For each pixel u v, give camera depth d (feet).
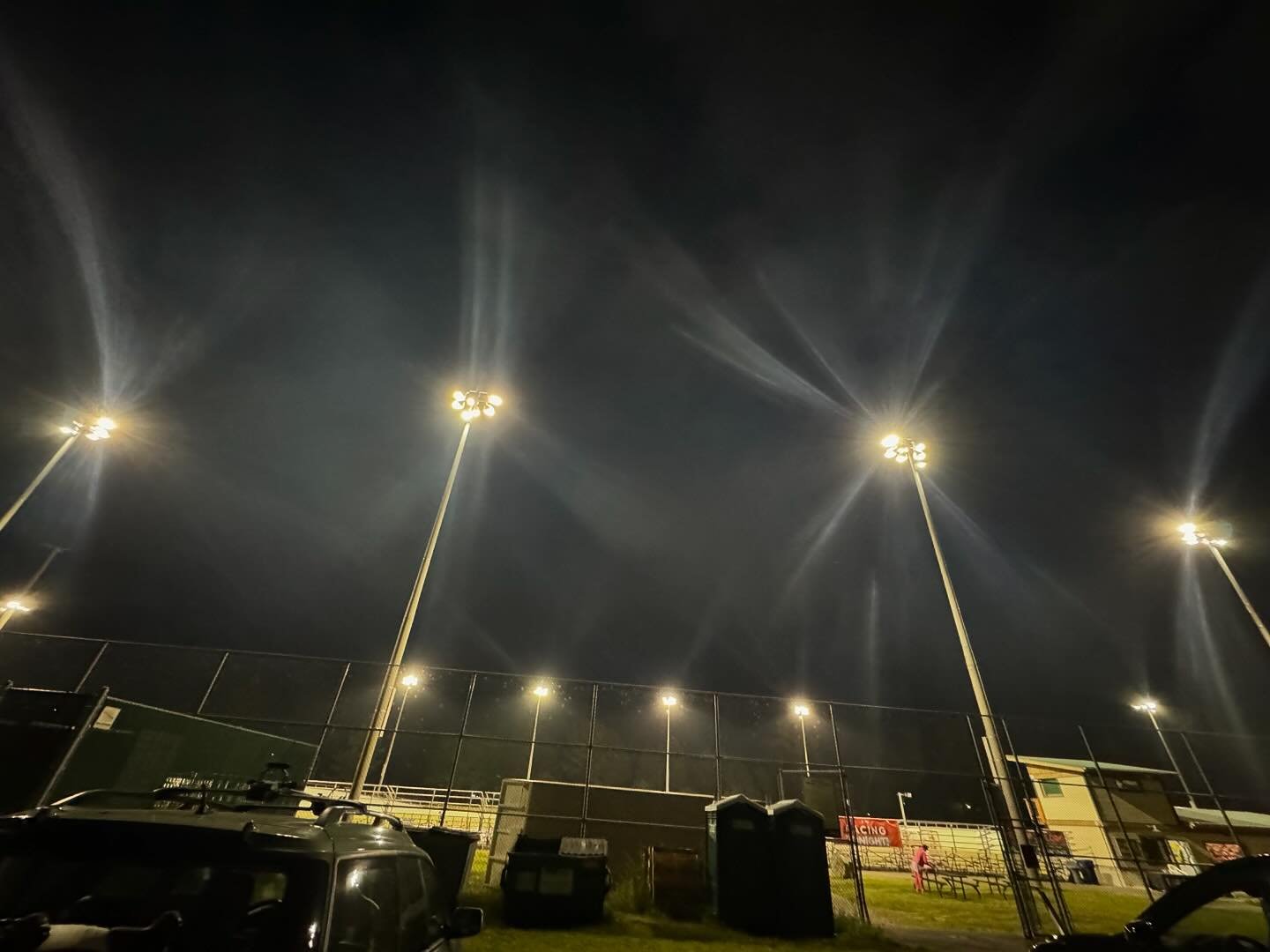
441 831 32.83
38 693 32.19
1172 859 73.61
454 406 73.72
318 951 8.13
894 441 81.20
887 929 38.42
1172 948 13.82
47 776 30.14
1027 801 46.14
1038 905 48.60
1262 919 13.00
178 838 9.29
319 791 62.03
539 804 47.26
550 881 34.22
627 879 42.06
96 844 9.19
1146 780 83.92
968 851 75.77
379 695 46.62
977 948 34.30
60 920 8.32
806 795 52.24
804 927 35.58
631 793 48.16
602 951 29.30
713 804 43.68
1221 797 48.21
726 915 36.11
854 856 41.47
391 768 81.76
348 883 9.52
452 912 13.11
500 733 75.05
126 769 39.32
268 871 9.00
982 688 53.93
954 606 60.59
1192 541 85.61
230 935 8.20
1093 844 79.25
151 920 8.34
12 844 9.23
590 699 49.57
